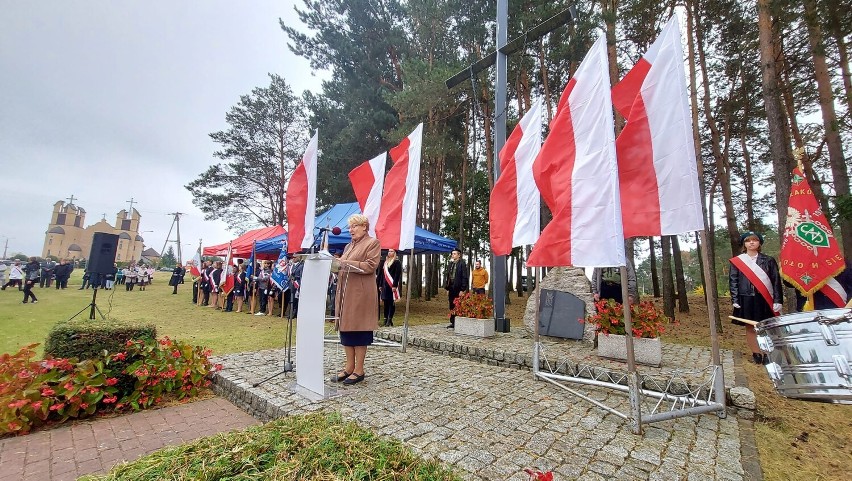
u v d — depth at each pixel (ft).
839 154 28.02
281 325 31.78
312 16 57.16
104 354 13.03
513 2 40.22
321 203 64.18
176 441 10.59
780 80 36.40
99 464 9.21
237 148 78.54
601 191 10.89
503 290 26.27
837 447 10.69
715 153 41.29
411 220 19.81
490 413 11.41
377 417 10.82
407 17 55.16
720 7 36.09
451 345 20.67
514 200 17.60
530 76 49.19
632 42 42.27
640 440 9.71
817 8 23.88
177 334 27.07
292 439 5.24
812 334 8.78
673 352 20.18
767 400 13.56
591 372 15.62
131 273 70.08
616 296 22.77
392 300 31.71
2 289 65.67
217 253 57.00
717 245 74.95
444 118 53.11
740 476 7.94
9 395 11.04
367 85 56.80
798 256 15.35
